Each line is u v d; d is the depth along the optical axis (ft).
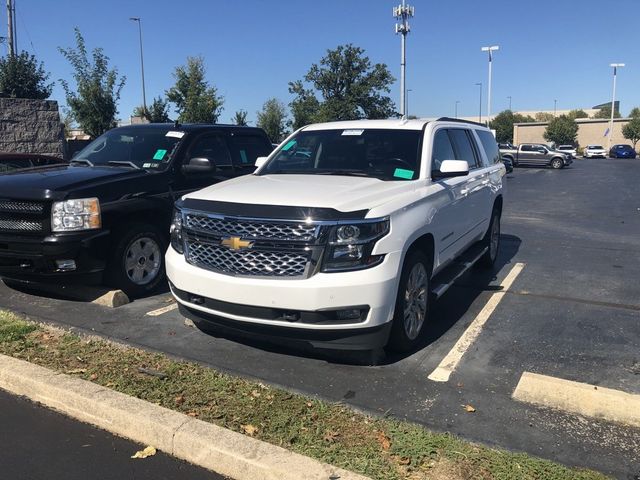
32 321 17.28
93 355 14.57
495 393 12.90
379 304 13.11
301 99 128.57
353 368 14.20
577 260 27.68
